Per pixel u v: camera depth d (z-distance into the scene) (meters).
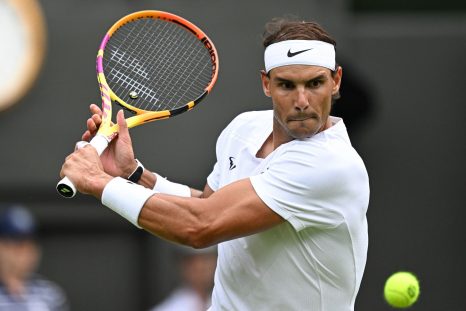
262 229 18.11
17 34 33.19
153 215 18.06
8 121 33.59
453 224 35.84
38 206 33.94
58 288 34.31
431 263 35.84
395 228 35.75
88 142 19.89
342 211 18.19
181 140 34.38
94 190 18.34
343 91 34.69
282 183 17.97
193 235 17.95
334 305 19.00
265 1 34.72
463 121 35.91
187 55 23.33
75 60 33.84
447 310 35.84
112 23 34.00
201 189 34.38
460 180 35.84
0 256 28.95
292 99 17.84
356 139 35.47
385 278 35.69
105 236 34.50
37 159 33.78
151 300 34.38
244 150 19.20
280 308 18.86
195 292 29.73
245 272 18.88
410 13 36.03
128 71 22.70
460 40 35.91
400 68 35.78
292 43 17.83
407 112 35.75
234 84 34.56
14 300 29.14
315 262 18.58
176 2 34.38
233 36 34.59
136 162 20.08
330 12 35.00
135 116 19.92
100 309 34.44
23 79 33.25
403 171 35.78
